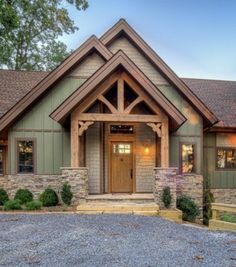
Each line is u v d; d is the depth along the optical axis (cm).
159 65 1461
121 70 1259
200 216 1392
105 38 1492
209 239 784
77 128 1248
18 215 1057
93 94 1252
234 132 1616
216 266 577
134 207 1173
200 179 1452
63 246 700
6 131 1386
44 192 1305
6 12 1608
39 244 716
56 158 1400
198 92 1902
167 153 1280
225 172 1596
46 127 1402
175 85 1457
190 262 598
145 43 1476
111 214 1104
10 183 1374
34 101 1381
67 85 1427
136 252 661
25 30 2814
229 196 1589
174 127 1359
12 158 1380
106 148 1472
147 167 1491
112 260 607
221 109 1703
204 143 1590
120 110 1261
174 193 1258
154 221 999
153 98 1254
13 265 580
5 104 1572
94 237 776
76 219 993
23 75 1883
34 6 2694
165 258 622
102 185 1456
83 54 1411
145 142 1496
